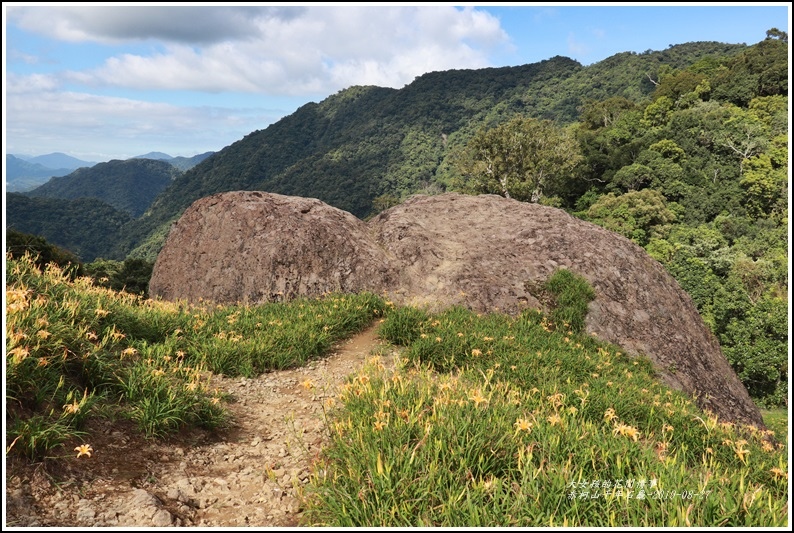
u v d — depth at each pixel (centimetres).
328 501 331
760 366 3027
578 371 743
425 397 459
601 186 6656
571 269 1151
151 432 431
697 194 5575
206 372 634
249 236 1207
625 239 1333
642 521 297
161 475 384
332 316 884
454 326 866
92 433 403
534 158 6138
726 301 3397
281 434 485
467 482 329
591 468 358
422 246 1193
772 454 559
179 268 1286
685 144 6325
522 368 692
